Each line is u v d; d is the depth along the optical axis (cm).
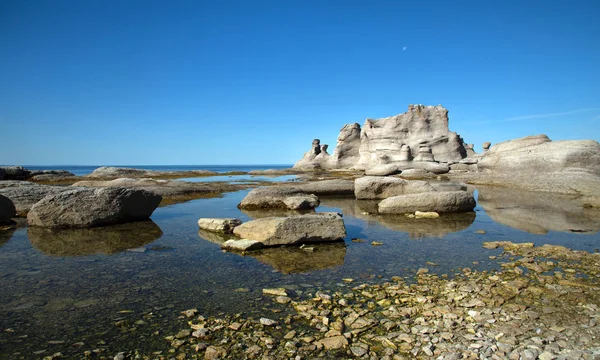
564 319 505
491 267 748
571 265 755
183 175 4691
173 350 434
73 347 440
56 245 941
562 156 2353
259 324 498
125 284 655
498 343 441
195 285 651
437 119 5997
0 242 973
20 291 619
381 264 775
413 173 3769
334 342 450
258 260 805
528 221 1271
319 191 2159
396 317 519
